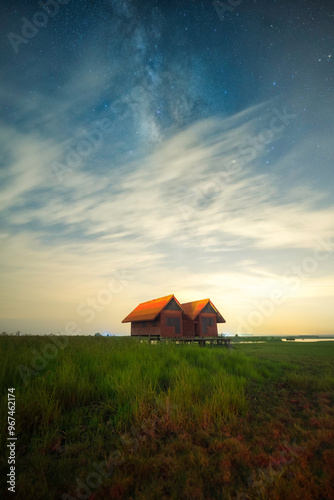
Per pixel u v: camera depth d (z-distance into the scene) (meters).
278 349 21.30
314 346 25.47
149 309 28.78
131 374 6.94
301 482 3.02
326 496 2.79
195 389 6.07
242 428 4.59
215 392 5.86
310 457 3.59
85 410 5.24
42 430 4.18
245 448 3.76
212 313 29.45
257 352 18.14
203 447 3.94
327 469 3.28
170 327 25.55
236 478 3.14
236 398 5.62
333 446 3.93
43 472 3.09
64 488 2.92
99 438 4.05
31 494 2.73
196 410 4.99
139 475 3.17
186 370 7.65
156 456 3.59
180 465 3.38
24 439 3.97
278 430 4.49
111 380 6.61
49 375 6.39
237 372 9.45
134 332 30.53
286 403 6.15
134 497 2.80
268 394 6.94
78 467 3.33
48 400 5.08
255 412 5.52
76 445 3.84
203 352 13.23
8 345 10.86
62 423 4.55
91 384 6.36
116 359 9.20
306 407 5.84
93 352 10.22
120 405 5.28
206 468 3.32
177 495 2.82
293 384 7.79
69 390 5.54
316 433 4.38
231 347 23.30
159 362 9.23
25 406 4.49
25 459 3.47
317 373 9.77
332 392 7.06
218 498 2.78
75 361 8.28
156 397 5.61
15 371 6.21
